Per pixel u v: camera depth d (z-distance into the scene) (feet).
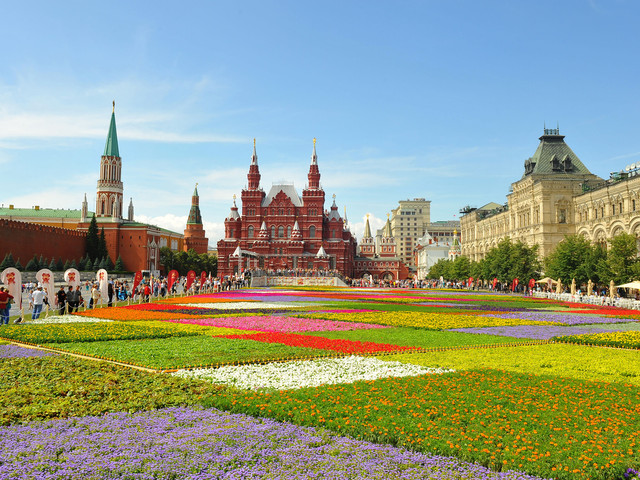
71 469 40.55
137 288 218.38
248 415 55.42
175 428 50.39
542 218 409.49
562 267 303.89
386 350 94.99
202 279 300.20
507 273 369.50
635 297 272.51
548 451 45.55
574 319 160.04
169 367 78.69
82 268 608.19
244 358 85.61
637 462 43.75
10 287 150.30
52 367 74.79
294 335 113.19
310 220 649.61
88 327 120.37
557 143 444.14
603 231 363.35
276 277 480.23
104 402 57.98
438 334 120.26
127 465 41.42
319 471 41.39
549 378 73.31
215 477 40.55
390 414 55.11
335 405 58.18
